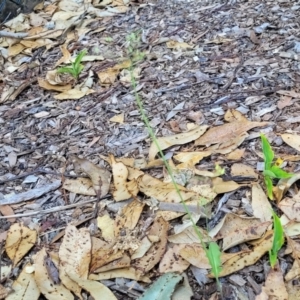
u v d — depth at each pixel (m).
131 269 0.59
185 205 0.60
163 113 0.84
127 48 1.01
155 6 1.19
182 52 1.00
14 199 0.71
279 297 0.55
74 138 0.82
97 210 0.68
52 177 0.74
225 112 0.82
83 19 1.17
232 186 0.67
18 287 0.59
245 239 0.61
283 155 0.72
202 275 0.58
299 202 0.64
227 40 1.01
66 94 0.92
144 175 0.70
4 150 0.81
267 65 0.92
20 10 1.23
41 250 0.62
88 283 0.58
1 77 1.01
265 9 1.10
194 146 0.76
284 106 0.82
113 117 0.85
